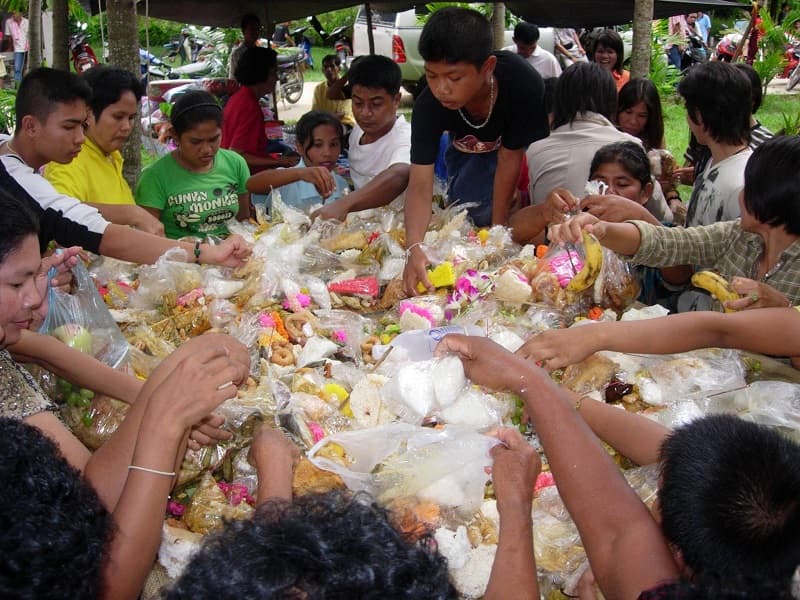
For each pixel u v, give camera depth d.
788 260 2.38
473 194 3.62
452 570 1.69
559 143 3.93
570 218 2.69
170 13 6.75
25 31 12.34
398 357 2.37
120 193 3.70
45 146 2.97
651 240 2.68
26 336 2.09
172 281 2.76
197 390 1.69
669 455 1.39
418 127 3.24
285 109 13.41
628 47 12.81
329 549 0.97
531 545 1.61
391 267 3.05
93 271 3.02
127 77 3.55
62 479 1.16
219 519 1.84
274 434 1.93
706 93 3.14
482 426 2.08
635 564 1.42
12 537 1.03
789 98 13.04
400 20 12.73
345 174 4.76
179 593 0.98
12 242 1.74
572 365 2.27
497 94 3.25
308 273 3.05
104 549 1.21
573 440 1.73
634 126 4.79
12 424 1.23
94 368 2.14
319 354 2.44
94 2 5.46
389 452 1.95
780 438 1.33
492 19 8.47
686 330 2.17
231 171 3.99
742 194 2.40
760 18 11.98
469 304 2.70
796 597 1.11
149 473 1.59
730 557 1.23
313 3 6.94
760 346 2.17
